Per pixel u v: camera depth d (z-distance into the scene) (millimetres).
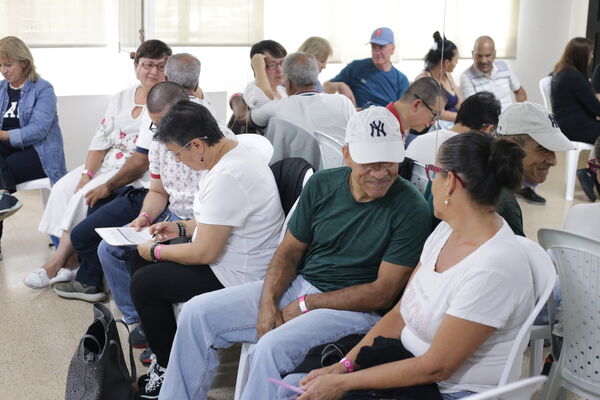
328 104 3201
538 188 2240
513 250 1688
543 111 2172
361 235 2227
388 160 2088
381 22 2865
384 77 2920
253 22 3611
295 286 2369
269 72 3523
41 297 3574
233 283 2521
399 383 1744
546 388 2090
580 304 1944
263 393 2061
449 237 1828
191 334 2295
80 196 3605
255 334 2316
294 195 2666
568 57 2117
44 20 5320
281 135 3398
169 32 4316
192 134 2436
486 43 2391
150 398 2549
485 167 1691
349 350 2018
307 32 3273
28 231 4547
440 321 1770
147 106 3076
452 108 2613
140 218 3023
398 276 2141
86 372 2428
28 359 2955
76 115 5406
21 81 4141
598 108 2010
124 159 3730
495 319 1654
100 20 5484
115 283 3066
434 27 2611
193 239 2531
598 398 1959
